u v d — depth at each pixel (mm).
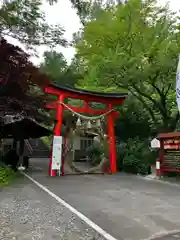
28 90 11211
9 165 13430
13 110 10781
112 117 14898
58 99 13281
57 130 12930
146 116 17750
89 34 12328
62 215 5648
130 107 17906
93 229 4762
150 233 4574
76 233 4531
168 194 8273
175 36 12242
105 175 13383
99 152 18438
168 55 11953
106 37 12250
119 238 4320
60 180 11250
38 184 10008
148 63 12469
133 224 5074
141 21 12258
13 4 9641
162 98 15070
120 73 12844
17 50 10328
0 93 10336
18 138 15602
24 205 6492
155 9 12750
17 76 10328
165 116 15320
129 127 18266
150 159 13711
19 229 4695
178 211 6102
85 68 19438
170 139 12031
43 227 4824
